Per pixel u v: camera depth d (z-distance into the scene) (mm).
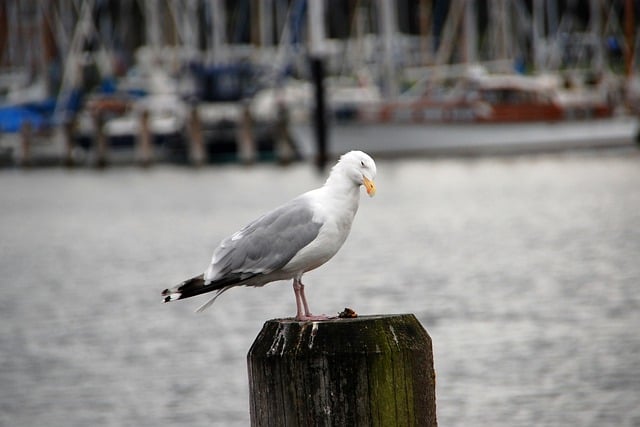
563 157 61219
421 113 59812
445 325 20625
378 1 74500
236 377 17484
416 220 39156
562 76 66750
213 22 74938
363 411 7371
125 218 44125
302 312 9148
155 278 28188
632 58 70500
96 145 71125
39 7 78938
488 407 15367
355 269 27750
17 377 18094
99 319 22641
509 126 59125
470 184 51344
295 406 7422
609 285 24297
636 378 16438
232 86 71938
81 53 78688
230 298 23938
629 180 49719
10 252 35250
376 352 7363
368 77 70750
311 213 9125
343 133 60250
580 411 15180
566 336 19281
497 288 24375
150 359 18859
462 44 77562
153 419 15523
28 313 23828
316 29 59688
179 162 73188
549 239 32688
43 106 76875
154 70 75250
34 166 75062
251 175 61062
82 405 16344
